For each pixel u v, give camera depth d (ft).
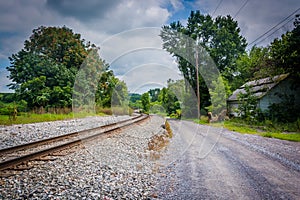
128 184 12.35
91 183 12.23
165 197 10.66
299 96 48.26
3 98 80.33
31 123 42.24
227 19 90.58
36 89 77.82
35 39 104.17
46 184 11.69
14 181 11.92
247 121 47.21
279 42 48.19
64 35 106.73
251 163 16.44
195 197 10.61
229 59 85.46
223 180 12.90
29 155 15.96
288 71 47.11
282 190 11.34
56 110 69.77
